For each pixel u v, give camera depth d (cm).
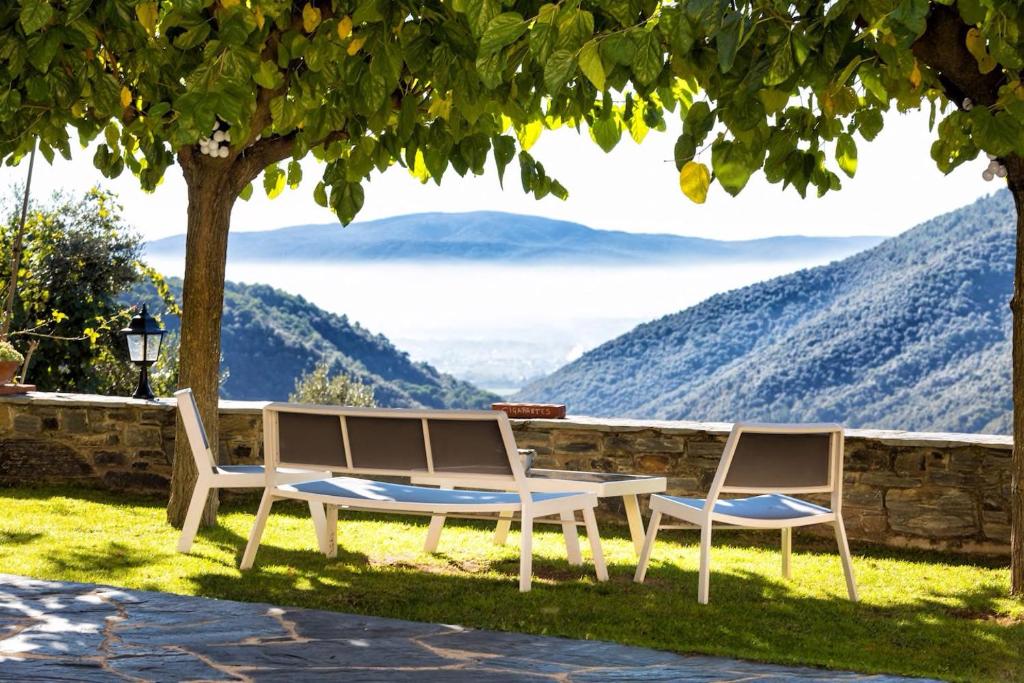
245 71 389
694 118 346
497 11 316
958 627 462
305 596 480
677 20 301
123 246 1340
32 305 1241
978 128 381
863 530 662
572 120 577
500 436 498
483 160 501
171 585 493
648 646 402
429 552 600
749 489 504
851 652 413
